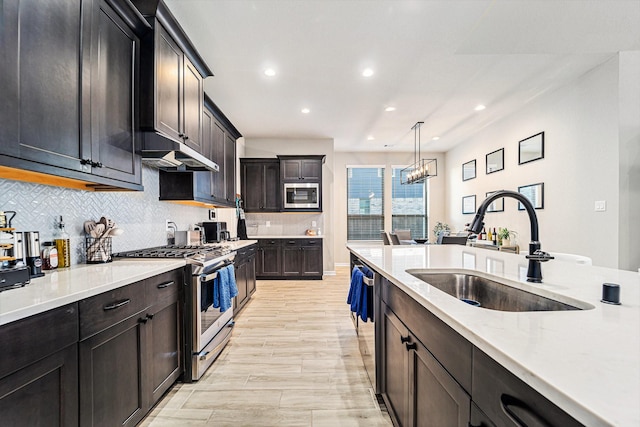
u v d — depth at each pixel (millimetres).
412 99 4180
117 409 1465
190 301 2170
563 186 3791
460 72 3406
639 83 3080
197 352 2170
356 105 4391
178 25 2236
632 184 3127
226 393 2037
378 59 3107
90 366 1292
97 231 2002
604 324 755
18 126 1210
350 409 1868
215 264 2451
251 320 3477
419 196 7680
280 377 2240
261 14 2404
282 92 3920
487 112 4723
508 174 4883
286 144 6203
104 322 1375
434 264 1773
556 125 3893
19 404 995
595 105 3350
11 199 1562
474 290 1627
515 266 1677
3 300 1100
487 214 5422
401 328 1438
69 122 1459
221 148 3934
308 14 2404
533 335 680
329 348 2732
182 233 3240
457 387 869
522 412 583
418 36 2707
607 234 3238
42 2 1314
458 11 2373
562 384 476
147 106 2041
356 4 2291
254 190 5922
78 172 1520
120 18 1843
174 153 2256
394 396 1593
